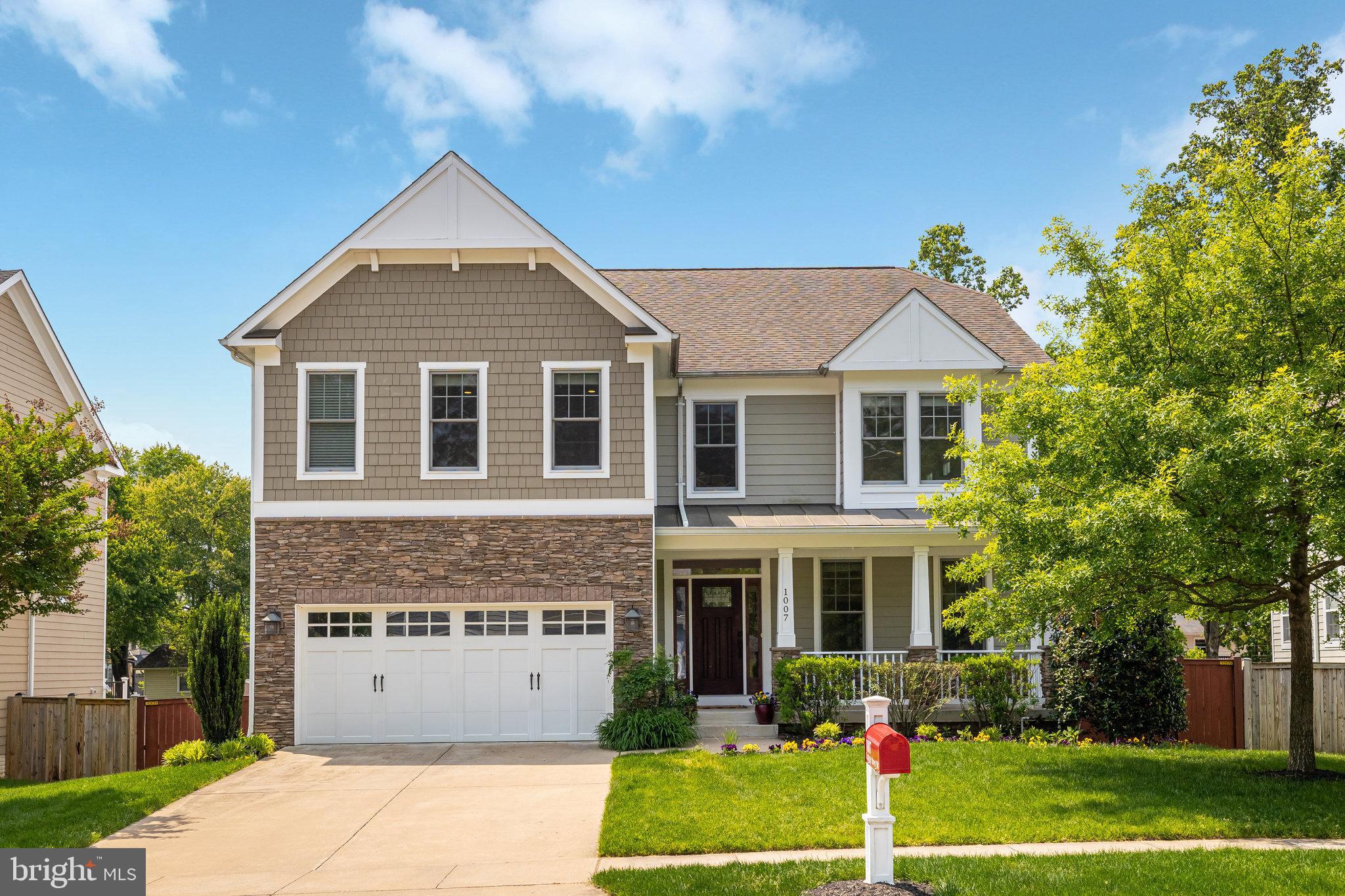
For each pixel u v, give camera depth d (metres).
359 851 11.30
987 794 12.37
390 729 18.27
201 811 13.39
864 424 20.89
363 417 18.53
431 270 18.80
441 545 18.38
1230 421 11.42
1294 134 12.95
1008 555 13.94
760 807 12.15
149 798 13.66
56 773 17.47
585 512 18.45
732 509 20.91
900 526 19.20
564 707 18.38
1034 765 13.96
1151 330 13.52
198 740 17.72
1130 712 16.67
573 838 11.59
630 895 9.20
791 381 21.48
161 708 17.91
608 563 18.41
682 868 9.89
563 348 18.69
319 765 16.25
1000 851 10.23
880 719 9.17
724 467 21.50
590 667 18.45
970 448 15.41
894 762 8.76
